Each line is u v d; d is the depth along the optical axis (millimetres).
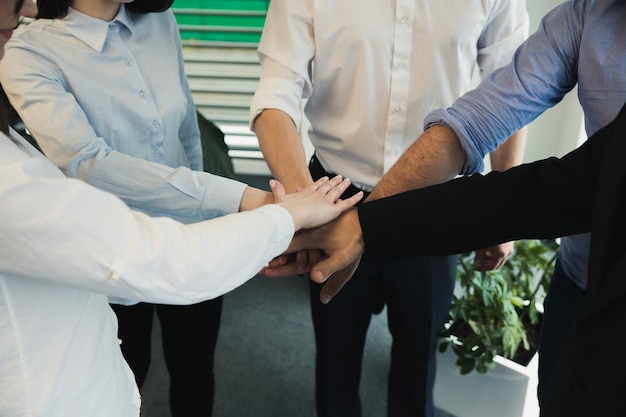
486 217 973
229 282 768
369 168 1460
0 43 709
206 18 2654
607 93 1005
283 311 2438
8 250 659
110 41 1229
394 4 1284
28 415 757
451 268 1568
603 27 994
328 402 1688
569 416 715
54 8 1172
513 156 1499
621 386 664
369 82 1356
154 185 1165
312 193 1123
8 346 725
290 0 1312
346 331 1590
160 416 1942
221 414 1943
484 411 1823
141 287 696
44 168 698
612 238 689
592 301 690
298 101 1375
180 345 1594
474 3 1278
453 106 1138
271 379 2088
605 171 715
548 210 930
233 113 2904
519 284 1861
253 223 801
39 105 1138
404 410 1739
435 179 1145
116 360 916
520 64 1095
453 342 1764
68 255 665
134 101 1256
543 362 1410
